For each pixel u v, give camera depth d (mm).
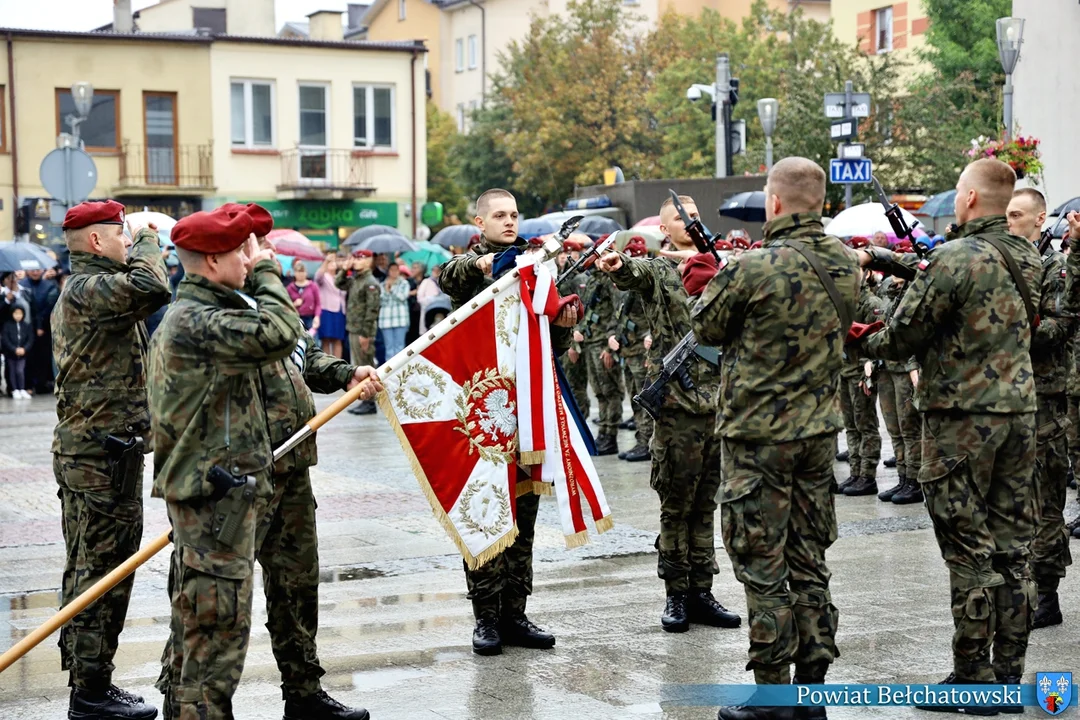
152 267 6379
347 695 6625
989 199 6320
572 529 7234
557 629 7863
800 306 5883
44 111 38781
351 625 8031
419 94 43875
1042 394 7793
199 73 40656
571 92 53500
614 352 15141
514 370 7168
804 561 6043
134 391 6473
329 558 10023
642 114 53625
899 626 7699
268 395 5969
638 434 15117
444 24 73562
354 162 43156
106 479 6355
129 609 8562
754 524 5910
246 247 5523
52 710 6555
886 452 15367
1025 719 6121
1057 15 23109
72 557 6465
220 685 5297
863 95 19375
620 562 9742
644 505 12047
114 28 48375
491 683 6793
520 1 68375
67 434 6391
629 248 11266
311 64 42281
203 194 41000
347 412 20188
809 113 30531
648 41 55000
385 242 25344
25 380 23094
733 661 7129
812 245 6012
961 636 6219
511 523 7117
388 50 43250
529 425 7121
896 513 11500
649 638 7637
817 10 69375
